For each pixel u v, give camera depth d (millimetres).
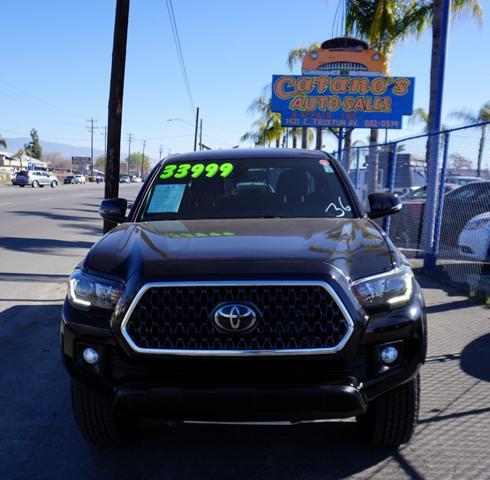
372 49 16422
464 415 3771
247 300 2598
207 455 3270
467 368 4695
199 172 4312
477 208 9484
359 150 13727
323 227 3391
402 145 12633
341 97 16344
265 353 2566
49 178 57281
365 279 2754
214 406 2592
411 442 3391
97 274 2930
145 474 3072
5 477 3057
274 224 3488
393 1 17406
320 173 4234
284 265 2674
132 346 2633
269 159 4391
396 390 3018
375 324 2703
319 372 2635
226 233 3244
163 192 4176
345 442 3398
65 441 3471
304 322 2594
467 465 3117
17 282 8406
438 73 9266
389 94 16188
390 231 12281
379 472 3053
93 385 2812
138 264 2814
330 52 16344
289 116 16547
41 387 4367
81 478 3037
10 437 3529
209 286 2617
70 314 2914
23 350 5266
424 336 2867
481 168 9508
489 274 8781
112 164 9602
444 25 9133
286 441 3426
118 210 4160
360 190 14094
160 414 2660
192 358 2605
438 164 9242
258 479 3008
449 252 9633
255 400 2572
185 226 3527
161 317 2643
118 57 9477
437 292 7719
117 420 3152
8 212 21062
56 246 12414
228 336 2600
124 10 9391
